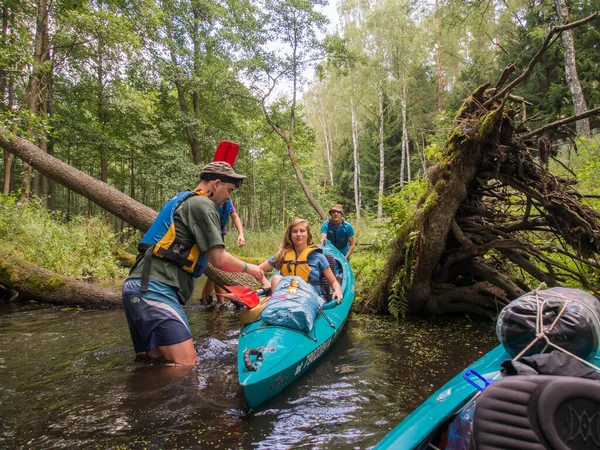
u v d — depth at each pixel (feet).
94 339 12.84
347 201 127.54
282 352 9.20
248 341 9.86
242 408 7.98
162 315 9.96
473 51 80.59
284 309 10.39
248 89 51.85
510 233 16.51
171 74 56.29
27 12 37.73
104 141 50.98
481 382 5.37
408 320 16.69
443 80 94.53
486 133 12.80
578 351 4.86
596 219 13.21
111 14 40.57
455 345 12.71
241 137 66.08
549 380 3.29
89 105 51.98
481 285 16.55
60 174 19.22
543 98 57.88
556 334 4.89
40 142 37.81
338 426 7.27
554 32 11.53
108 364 10.26
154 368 9.90
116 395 8.40
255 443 6.64
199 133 60.44
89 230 29.86
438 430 5.05
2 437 6.74
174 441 6.68
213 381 9.21
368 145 122.72
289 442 6.68
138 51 44.04
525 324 5.11
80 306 18.72
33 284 19.24
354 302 18.67
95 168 77.05
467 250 15.46
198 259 10.55
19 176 68.33
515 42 68.28
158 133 56.85
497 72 73.72
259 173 98.32
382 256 21.04
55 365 10.24
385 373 10.12
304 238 13.55
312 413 7.80
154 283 10.03
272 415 7.72
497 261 17.74
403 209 18.72
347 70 49.08
